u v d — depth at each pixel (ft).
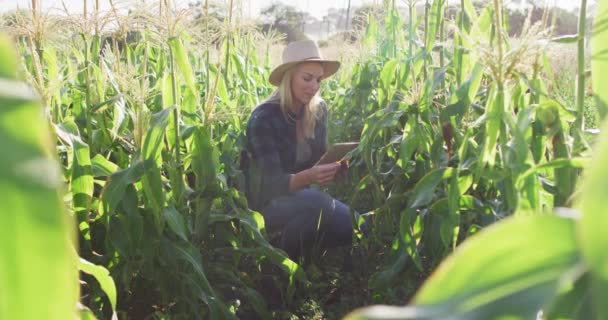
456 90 9.81
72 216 9.71
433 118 12.84
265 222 13.16
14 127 1.83
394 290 11.76
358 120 20.88
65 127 9.98
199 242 11.85
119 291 11.00
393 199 11.81
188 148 12.03
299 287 12.68
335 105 23.94
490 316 2.57
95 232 11.06
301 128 13.44
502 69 7.29
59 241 1.97
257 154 12.89
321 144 14.28
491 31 9.89
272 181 12.74
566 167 7.47
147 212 10.35
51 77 12.21
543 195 7.93
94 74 12.72
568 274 2.57
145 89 10.80
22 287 2.05
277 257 11.29
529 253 2.59
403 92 14.19
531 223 2.50
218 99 16.24
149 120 10.58
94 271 7.98
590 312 3.42
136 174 9.78
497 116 7.41
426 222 10.87
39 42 11.48
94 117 12.33
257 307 11.39
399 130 15.49
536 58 7.63
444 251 10.62
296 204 13.14
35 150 1.85
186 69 11.60
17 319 2.08
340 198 17.08
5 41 1.89
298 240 13.23
